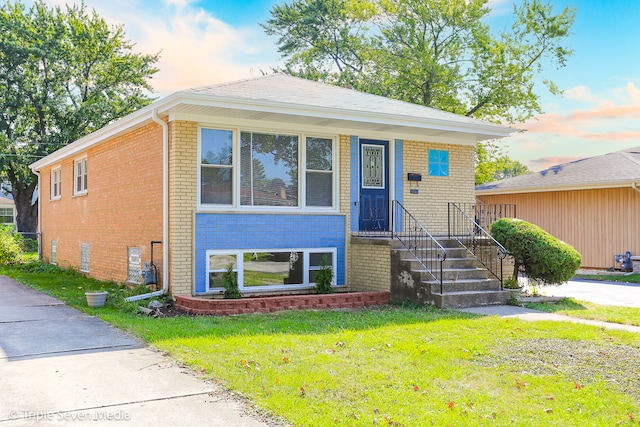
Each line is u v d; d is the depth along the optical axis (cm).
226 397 516
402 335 771
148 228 1170
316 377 565
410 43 3020
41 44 3159
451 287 1056
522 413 478
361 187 1248
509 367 620
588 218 1964
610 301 1187
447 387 546
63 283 1416
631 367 623
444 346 707
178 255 1048
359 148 1250
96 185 1505
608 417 471
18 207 3575
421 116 1210
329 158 1216
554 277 1129
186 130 1056
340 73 3550
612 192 1895
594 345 723
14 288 1331
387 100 1382
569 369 614
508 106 3006
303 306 1023
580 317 955
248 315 941
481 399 512
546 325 849
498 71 2919
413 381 560
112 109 3366
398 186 1288
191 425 452
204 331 787
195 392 530
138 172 1226
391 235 1226
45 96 3222
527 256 1147
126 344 718
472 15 2942
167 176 1073
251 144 1123
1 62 3148
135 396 519
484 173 3294
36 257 2380
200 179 1075
